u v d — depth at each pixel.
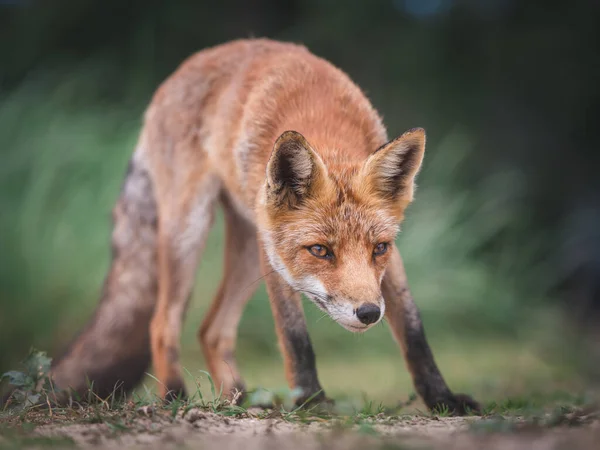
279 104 7.30
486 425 5.03
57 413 5.80
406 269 15.16
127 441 4.86
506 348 14.46
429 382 6.62
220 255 13.86
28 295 13.08
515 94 21.27
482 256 17.19
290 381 6.63
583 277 19.73
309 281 6.25
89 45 19.92
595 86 21.25
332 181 6.32
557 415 5.32
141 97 17.39
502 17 21.48
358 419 5.66
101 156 14.21
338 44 20.31
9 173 13.80
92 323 8.94
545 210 20.73
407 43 20.28
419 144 6.48
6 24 20.00
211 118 8.00
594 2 21.30
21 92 15.05
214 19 20.58
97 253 13.55
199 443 4.76
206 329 8.67
